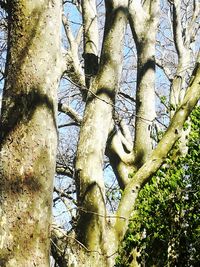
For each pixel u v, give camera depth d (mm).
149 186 6852
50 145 4113
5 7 5312
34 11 4309
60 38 4484
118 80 7062
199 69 6043
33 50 4238
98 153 6598
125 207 5984
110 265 6090
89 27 8523
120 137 8438
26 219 3844
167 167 7027
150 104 8383
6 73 4273
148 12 9141
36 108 4102
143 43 8789
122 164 8102
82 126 6789
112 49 7078
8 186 3906
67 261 6148
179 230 6879
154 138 8539
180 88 8789
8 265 3758
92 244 6086
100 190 6367
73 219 6406
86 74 8227
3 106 4184
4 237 3812
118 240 6141
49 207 4008
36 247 3832
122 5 7305
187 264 6852
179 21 9500
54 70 4320
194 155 7027
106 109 6816
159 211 6840
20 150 3998
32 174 3951
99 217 6176
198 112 7164
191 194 6934
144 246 6742
